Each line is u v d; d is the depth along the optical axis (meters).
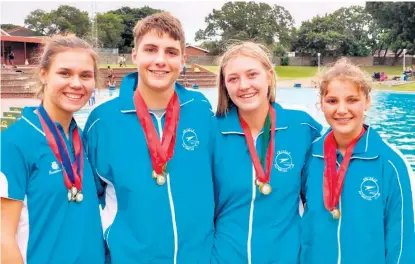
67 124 2.50
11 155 2.22
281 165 2.71
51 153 2.34
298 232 2.72
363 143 2.63
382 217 2.56
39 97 2.54
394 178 2.54
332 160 2.68
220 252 2.65
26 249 2.28
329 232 2.60
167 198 2.53
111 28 53.25
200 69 34.97
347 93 2.56
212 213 2.68
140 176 2.54
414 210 2.56
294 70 44.25
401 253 2.49
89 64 2.44
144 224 2.51
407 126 13.33
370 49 53.81
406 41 46.56
